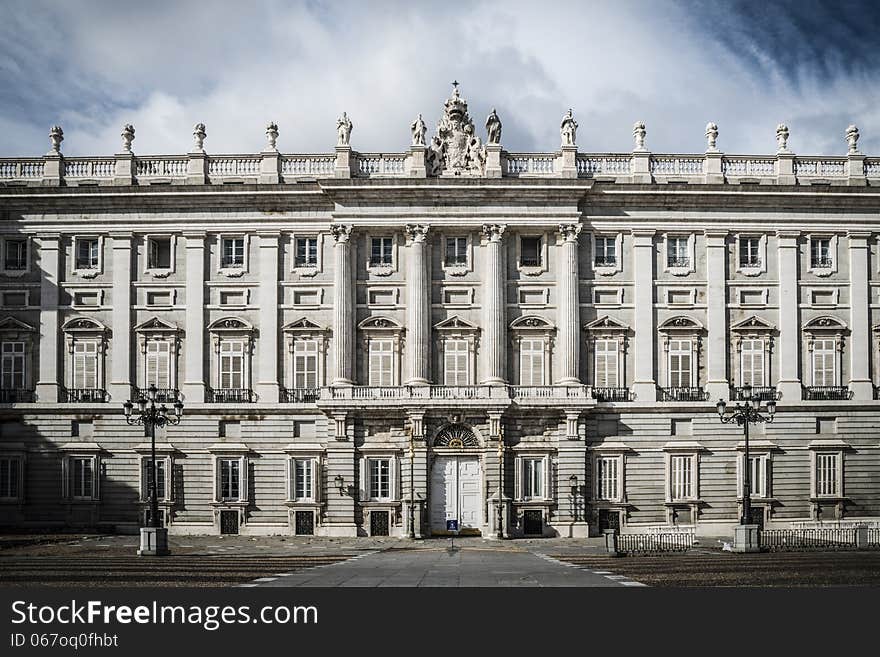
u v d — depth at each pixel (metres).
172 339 68.19
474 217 67.62
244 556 49.41
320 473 66.25
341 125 68.12
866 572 37.56
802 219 69.31
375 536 65.56
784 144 70.25
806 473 67.75
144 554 48.88
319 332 68.06
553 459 66.19
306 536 65.62
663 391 67.94
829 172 70.12
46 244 68.75
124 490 67.06
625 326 68.06
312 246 68.94
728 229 69.06
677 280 68.81
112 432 67.38
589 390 66.44
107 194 67.88
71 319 68.25
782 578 35.34
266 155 68.75
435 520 65.81
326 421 66.88
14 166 69.38
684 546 50.56
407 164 68.12
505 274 68.19
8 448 67.06
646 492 67.00
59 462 67.25
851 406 68.06
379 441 66.19
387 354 67.94
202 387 67.50
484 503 65.25
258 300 68.31
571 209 67.69
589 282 68.50
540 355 68.06
